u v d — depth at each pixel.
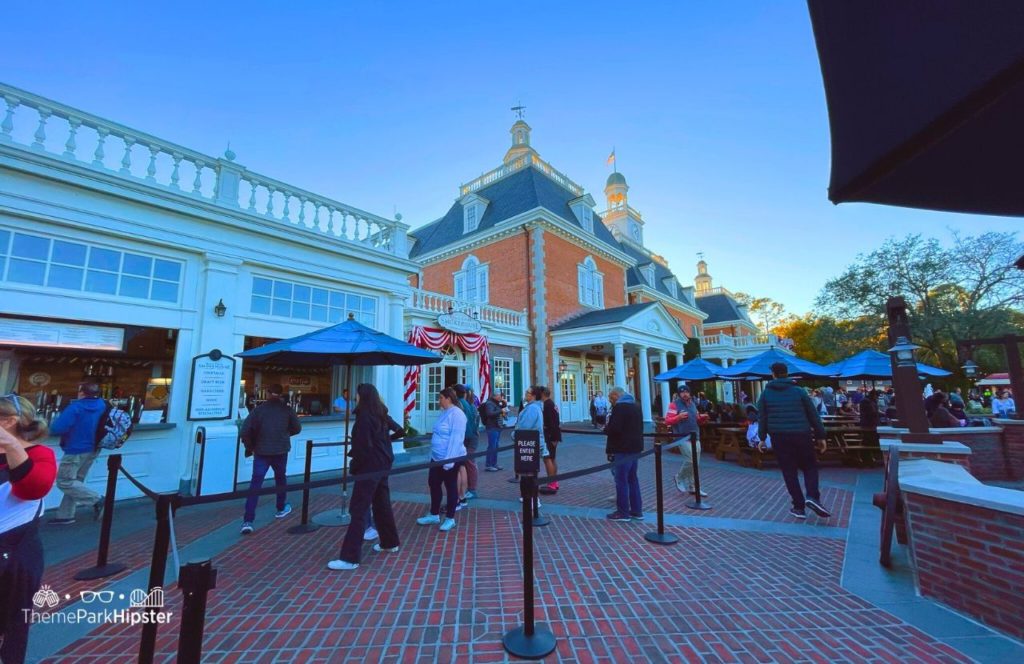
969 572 3.20
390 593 3.67
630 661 2.69
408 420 13.17
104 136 7.00
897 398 5.51
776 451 6.04
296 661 2.72
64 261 6.57
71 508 5.82
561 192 25.34
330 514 6.20
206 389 7.63
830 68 1.49
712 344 33.50
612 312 21.61
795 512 5.84
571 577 3.97
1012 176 1.63
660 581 3.88
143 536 5.26
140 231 7.20
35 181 6.28
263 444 5.70
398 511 6.34
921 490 3.58
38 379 8.53
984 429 8.17
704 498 7.07
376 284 10.76
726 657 2.72
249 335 8.49
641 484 8.37
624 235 35.66
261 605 3.46
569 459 11.20
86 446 5.86
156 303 7.39
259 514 6.22
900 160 1.32
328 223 10.03
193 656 1.87
